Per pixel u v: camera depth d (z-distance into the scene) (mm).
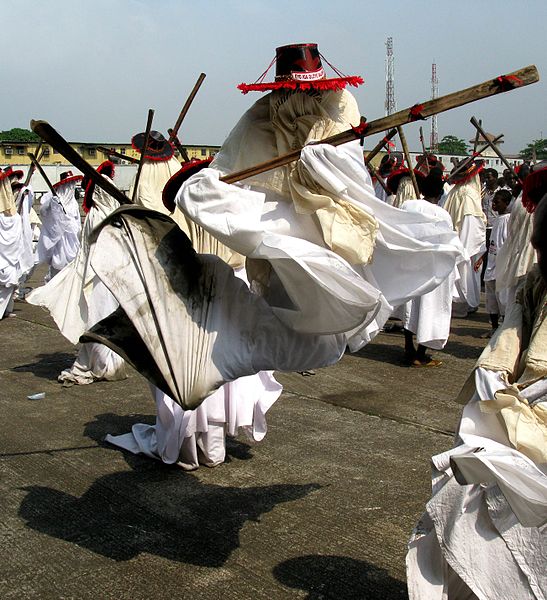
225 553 3771
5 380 7234
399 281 3461
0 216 10117
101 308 6711
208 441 4836
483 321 10656
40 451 5242
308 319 3189
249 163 3605
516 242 7191
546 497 2299
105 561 3707
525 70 2580
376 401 6422
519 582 2422
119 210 3307
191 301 3381
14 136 49500
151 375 3359
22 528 4059
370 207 3273
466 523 2492
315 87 3365
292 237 3176
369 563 3650
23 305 11898
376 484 4602
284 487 4574
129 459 5082
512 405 2488
